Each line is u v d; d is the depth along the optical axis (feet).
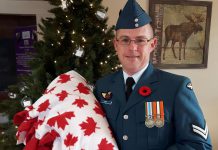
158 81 3.19
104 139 3.00
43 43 6.17
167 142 2.94
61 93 3.47
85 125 3.07
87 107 3.29
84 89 3.64
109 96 3.44
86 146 2.97
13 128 6.15
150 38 3.18
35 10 8.09
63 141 3.03
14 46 8.17
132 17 3.10
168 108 2.97
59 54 6.07
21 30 8.08
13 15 8.04
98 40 6.10
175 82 3.09
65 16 5.98
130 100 3.16
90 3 5.98
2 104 6.54
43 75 5.90
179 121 2.87
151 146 2.94
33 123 3.44
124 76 3.43
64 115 3.15
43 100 3.43
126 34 3.13
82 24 6.03
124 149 3.07
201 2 8.40
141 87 3.20
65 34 6.02
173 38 8.38
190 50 8.62
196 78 8.97
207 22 8.57
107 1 7.97
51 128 3.15
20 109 6.29
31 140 3.36
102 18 6.09
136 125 3.04
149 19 3.23
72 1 5.91
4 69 8.24
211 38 8.85
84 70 5.82
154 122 2.96
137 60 3.17
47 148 3.35
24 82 6.38
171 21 8.25
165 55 8.42
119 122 3.18
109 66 6.16
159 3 8.05
